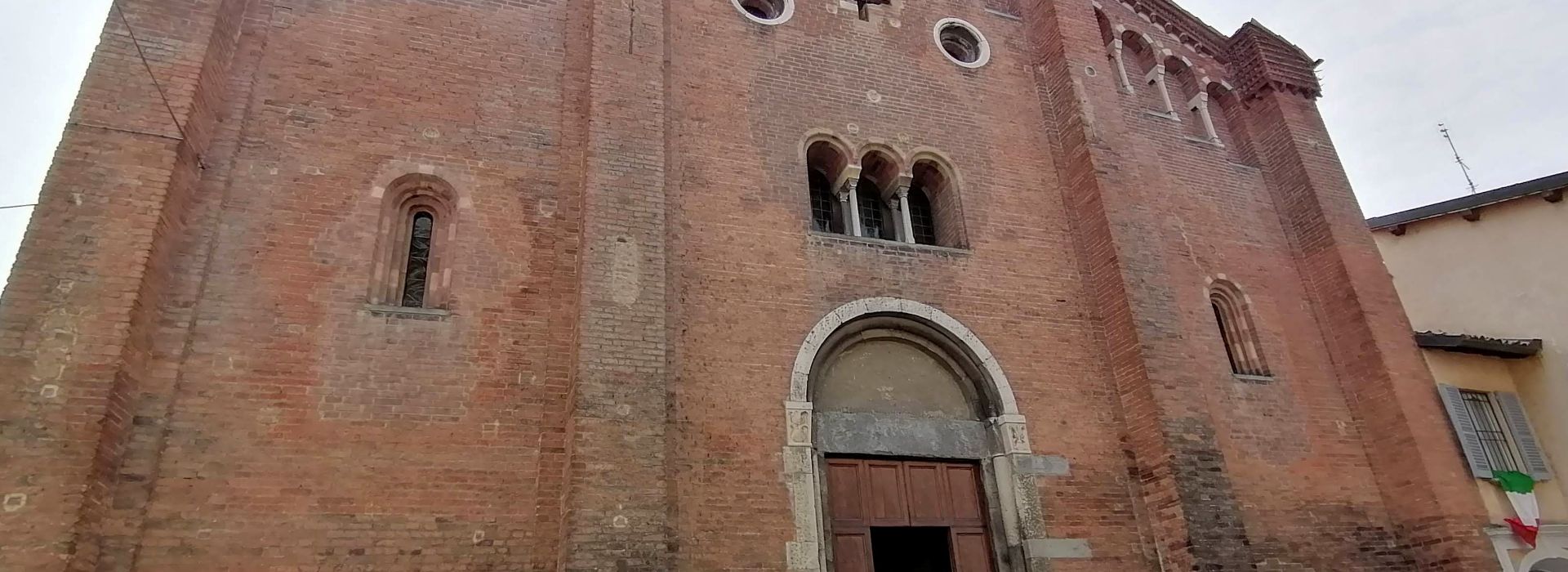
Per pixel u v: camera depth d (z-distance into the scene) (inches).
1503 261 730.2
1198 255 638.5
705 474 439.5
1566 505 631.8
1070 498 508.4
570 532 378.3
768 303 501.0
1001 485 505.7
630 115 506.0
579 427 401.7
